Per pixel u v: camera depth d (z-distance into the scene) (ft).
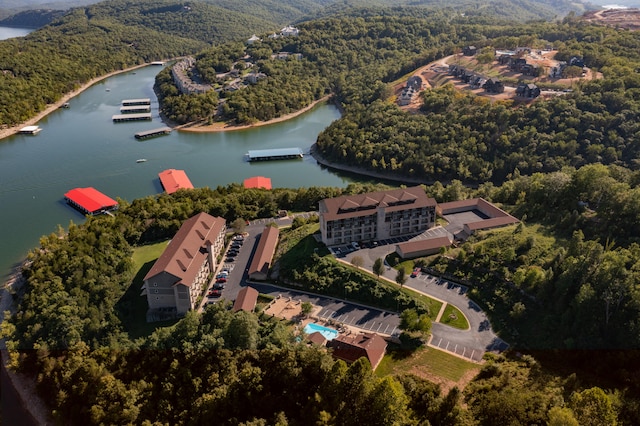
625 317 422.41
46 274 604.90
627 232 558.56
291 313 541.75
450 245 625.00
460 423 348.59
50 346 492.95
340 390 364.58
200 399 391.86
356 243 651.25
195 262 583.17
